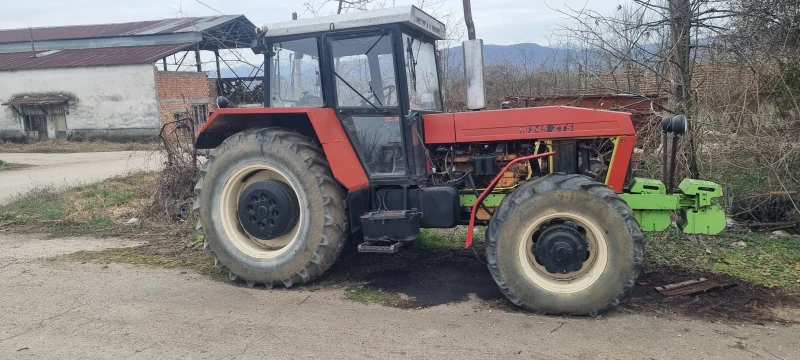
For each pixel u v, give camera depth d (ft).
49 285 15.69
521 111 15.10
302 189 14.87
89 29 97.66
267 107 15.81
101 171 43.32
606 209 12.79
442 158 15.93
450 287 15.16
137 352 11.44
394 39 14.75
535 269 13.50
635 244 12.73
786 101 21.57
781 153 19.93
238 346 11.66
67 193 29.30
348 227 15.35
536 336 11.97
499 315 13.16
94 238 21.22
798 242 17.92
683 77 21.74
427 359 10.96
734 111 21.35
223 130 16.97
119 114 73.51
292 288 15.26
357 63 15.25
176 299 14.48
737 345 11.37
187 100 76.95
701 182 14.08
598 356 11.00
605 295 12.80
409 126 15.05
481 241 19.12
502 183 15.51
